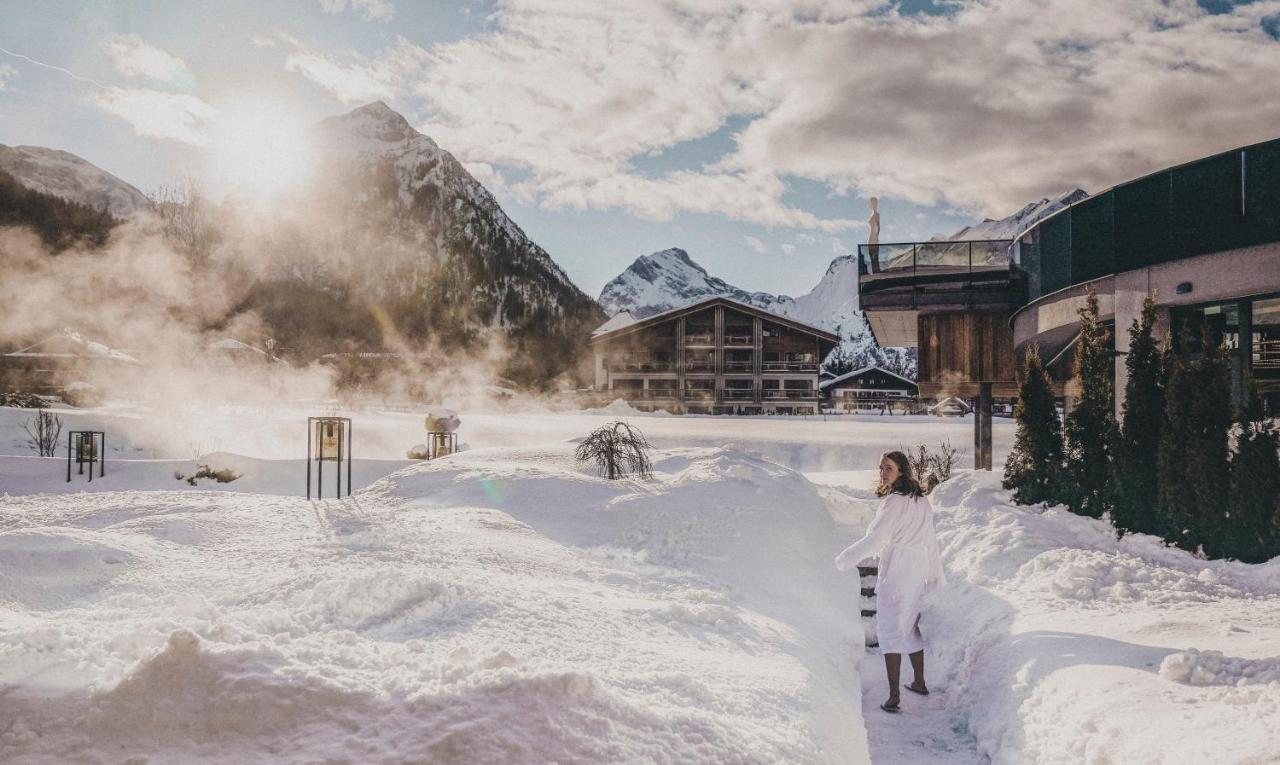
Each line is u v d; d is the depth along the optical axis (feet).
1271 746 9.52
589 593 17.79
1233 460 23.36
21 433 90.02
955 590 22.95
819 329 224.33
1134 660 13.93
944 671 18.83
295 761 7.66
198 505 28.68
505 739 8.09
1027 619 17.83
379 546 21.29
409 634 13.01
